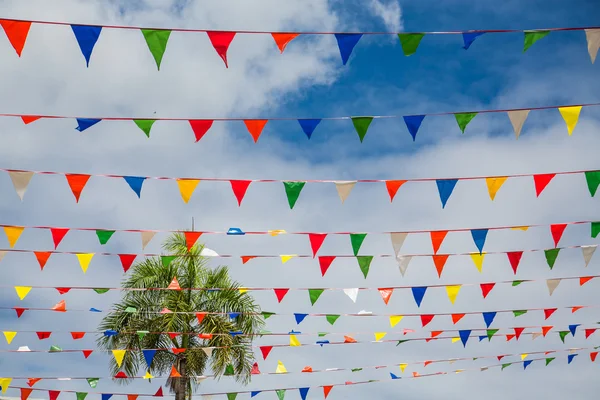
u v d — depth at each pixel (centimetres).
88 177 945
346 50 735
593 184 909
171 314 1566
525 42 736
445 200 932
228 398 1355
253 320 1612
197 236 1071
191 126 862
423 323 1221
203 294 1617
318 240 1063
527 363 1427
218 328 1575
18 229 1038
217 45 744
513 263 1057
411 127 830
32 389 1348
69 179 941
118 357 1267
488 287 1134
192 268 1616
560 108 804
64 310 1203
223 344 1570
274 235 1068
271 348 1298
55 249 1081
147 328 1574
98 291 1188
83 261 1100
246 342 1598
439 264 1055
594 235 1007
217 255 1134
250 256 1148
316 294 1159
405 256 1039
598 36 728
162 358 1576
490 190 927
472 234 1017
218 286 1620
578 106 801
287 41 743
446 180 932
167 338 1583
